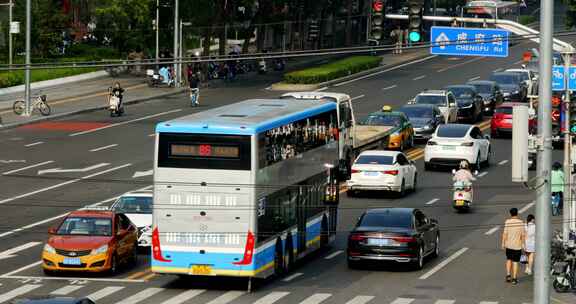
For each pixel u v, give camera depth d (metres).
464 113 139.25
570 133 73.44
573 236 72.19
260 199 66.25
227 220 65.62
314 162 76.94
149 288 67.38
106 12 190.50
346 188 103.44
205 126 65.50
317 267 74.38
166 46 191.25
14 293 65.25
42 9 192.75
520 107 51.03
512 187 103.31
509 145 126.88
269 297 65.12
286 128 70.88
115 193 97.88
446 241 82.50
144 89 172.50
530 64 182.00
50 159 113.62
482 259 76.81
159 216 66.25
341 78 186.62
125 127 135.25
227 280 70.38
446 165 110.44
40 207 92.12
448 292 66.81
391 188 96.94
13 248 78.38
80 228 71.81
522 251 73.12
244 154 65.25
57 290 66.25
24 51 191.12
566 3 177.25
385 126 119.12
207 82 183.25
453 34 96.00
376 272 72.62
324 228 79.56
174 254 66.19
